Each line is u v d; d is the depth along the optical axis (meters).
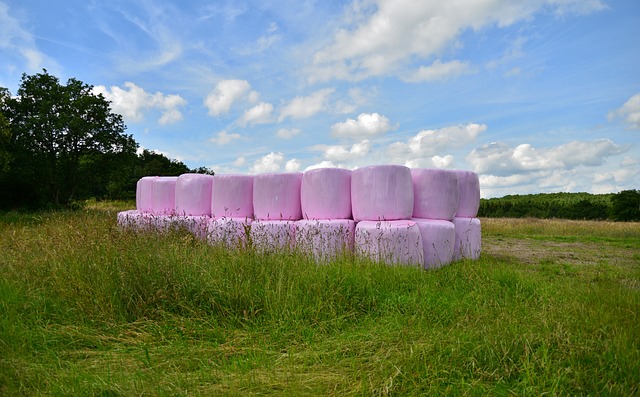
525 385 2.57
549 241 12.82
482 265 6.02
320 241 6.09
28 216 16.19
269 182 7.02
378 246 5.87
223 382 2.77
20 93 24.12
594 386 2.57
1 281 4.41
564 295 4.34
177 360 3.11
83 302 3.91
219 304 3.93
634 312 3.58
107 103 25.70
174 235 6.34
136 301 3.94
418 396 2.56
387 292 4.35
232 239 5.87
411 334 3.30
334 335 3.53
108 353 3.24
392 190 6.34
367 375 2.75
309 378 2.79
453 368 2.78
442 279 5.08
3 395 2.58
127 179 30.20
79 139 24.56
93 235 5.29
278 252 5.18
